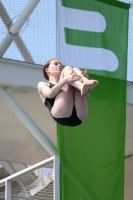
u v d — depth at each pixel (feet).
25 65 127.44
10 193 118.83
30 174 117.70
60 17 127.03
